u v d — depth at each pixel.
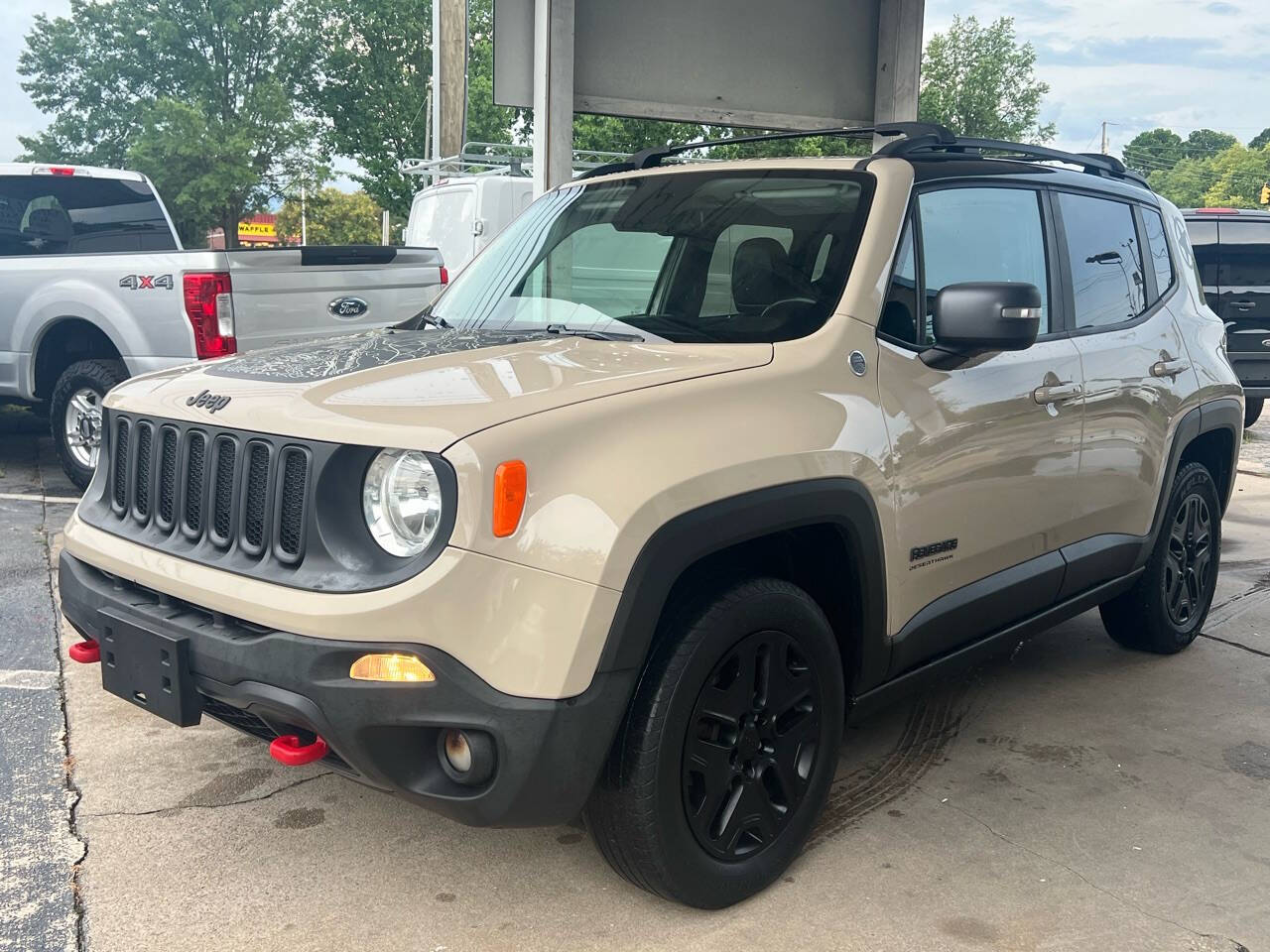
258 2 52.19
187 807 3.12
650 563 2.29
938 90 69.62
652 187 3.62
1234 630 5.03
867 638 2.93
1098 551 3.88
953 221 3.32
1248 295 10.41
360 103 43.56
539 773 2.22
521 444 2.22
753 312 3.00
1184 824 3.16
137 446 2.78
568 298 3.38
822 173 3.32
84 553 2.81
